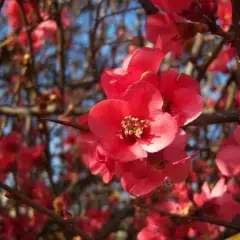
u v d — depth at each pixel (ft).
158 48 0.58
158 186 0.60
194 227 0.86
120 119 0.55
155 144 0.53
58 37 1.38
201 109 0.55
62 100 1.28
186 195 0.90
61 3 1.61
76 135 1.80
